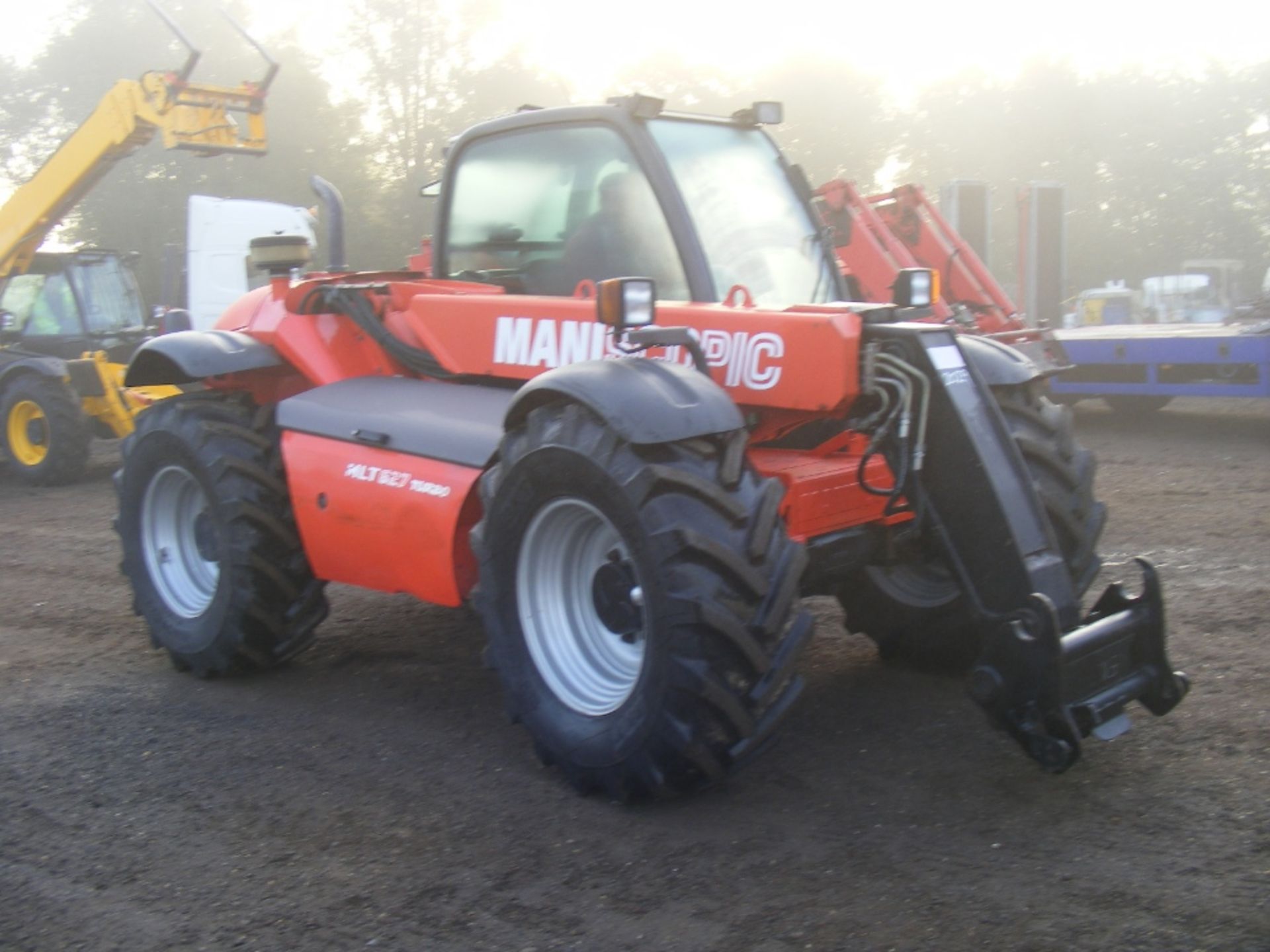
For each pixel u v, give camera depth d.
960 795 3.29
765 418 3.53
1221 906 2.64
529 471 3.31
